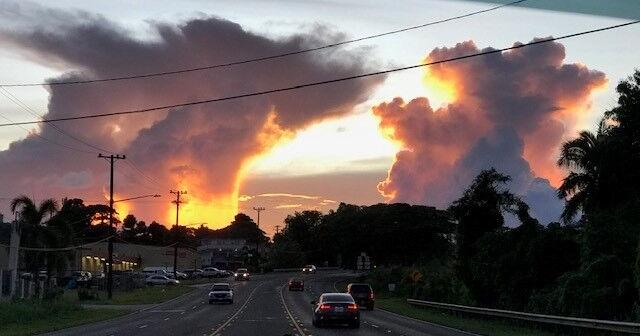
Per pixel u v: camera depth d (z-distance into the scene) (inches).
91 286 3444.9
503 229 1914.4
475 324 1465.3
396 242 4707.2
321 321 1390.3
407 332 1282.0
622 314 1232.8
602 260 1325.0
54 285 2997.0
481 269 1811.0
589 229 1461.6
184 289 3567.9
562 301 1330.0
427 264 3678.6
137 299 2699.3
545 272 1632.6
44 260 2544.3
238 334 1218.6
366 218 4891.7
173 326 1429.6
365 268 4845.0
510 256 1701.5
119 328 1396.4
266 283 4288.9
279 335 1198.9
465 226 2032.5
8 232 2669.8
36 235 2522.1
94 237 5516.7
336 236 5078.7
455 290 2124.8
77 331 1337.4
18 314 1598.2
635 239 1407.5
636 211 1486.2
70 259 2637.8
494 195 2033.7
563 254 1630.2
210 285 4045.3
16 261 2425.0
